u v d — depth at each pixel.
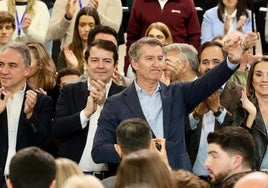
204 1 16.19
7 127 10.50
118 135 8.70
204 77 9.88
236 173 8.17
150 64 9.83
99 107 10.42
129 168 6.49
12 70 10.49
